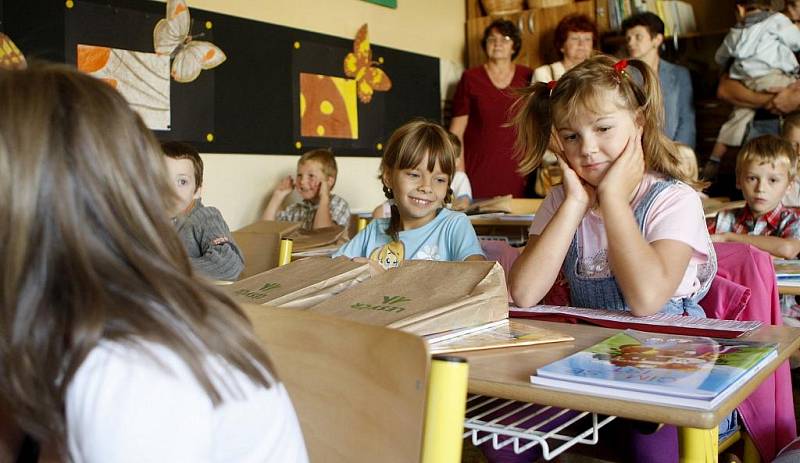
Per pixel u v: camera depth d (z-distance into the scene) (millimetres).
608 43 5266
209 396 612
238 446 660
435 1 5656
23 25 3459
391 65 5227
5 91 612
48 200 591
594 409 913
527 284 1577
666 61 5188
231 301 692
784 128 3709
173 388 588
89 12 3678
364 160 5051
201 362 609
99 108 621
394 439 787
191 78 4062
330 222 4180
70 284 589
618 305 1642
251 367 664
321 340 888
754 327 1301
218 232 2607
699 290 1605
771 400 1455
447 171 2217
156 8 3924
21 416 615
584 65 1643
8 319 590
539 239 1619
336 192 4852
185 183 2662
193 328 623
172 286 624
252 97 4352
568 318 1449
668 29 5488
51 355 590
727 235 2961
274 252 2320
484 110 5336
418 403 763
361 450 827
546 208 1800
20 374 591
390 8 5242
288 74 4543
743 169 3100
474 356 1125
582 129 1597
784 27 4652
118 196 609
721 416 860
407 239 2197
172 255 646
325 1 4766
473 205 4199
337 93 4844
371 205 5125
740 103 4824
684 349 1092
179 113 4012
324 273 1371
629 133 1594
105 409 570
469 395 1333
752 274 1615
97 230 606
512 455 1393
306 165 4184
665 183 1634
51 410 600
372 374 822
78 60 3641
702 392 866
